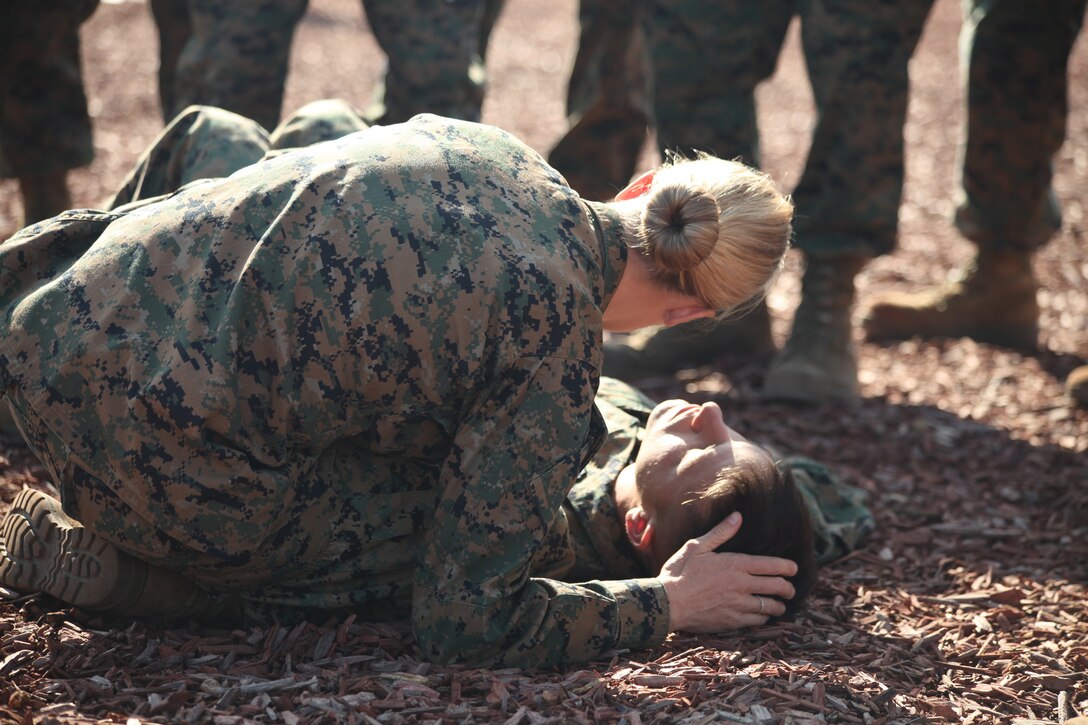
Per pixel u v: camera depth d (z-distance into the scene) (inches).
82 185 267.0
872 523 136.9
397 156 91.5
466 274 88.0
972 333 215.9
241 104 170.2
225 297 88.2
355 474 98.0
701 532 103.6
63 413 88.9
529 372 88.4
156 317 89.0
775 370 183.0
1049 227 208.5
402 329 87.7
